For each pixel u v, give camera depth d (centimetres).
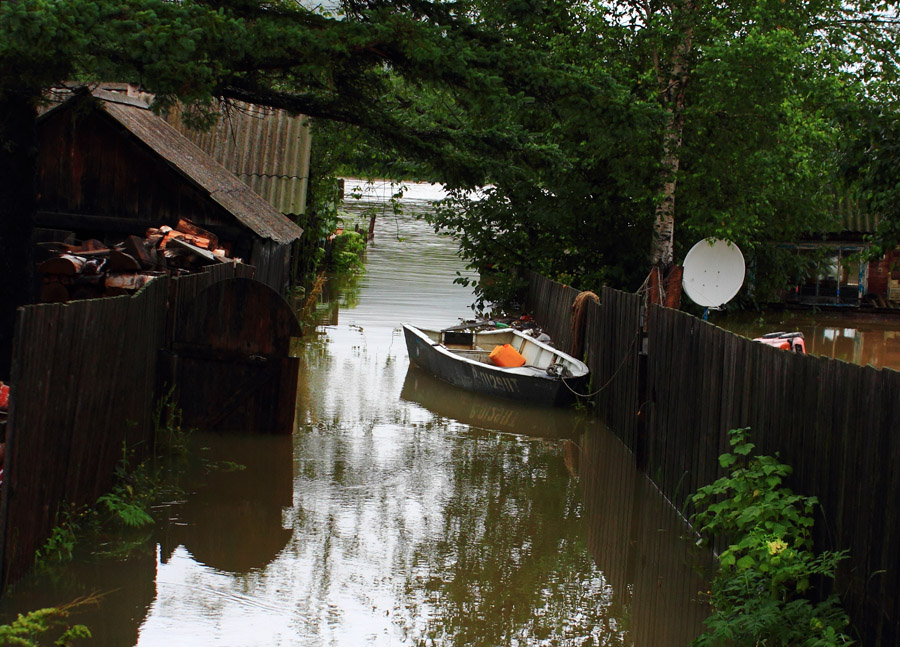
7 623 559
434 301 2275
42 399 600
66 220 1462
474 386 1347
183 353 1007
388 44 977
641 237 1941
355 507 850
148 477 873
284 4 1038
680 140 1602
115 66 781
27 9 690
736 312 2361
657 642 606
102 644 562
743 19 1622
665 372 916
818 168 1900
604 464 1037
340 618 624
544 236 2117
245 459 962
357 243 3244
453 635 607
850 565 511
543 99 1053
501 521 835
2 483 563
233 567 700
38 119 1412
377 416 1199
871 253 879
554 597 677
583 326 1398
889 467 468
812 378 577
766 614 522
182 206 1493
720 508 640
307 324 1870
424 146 1215
